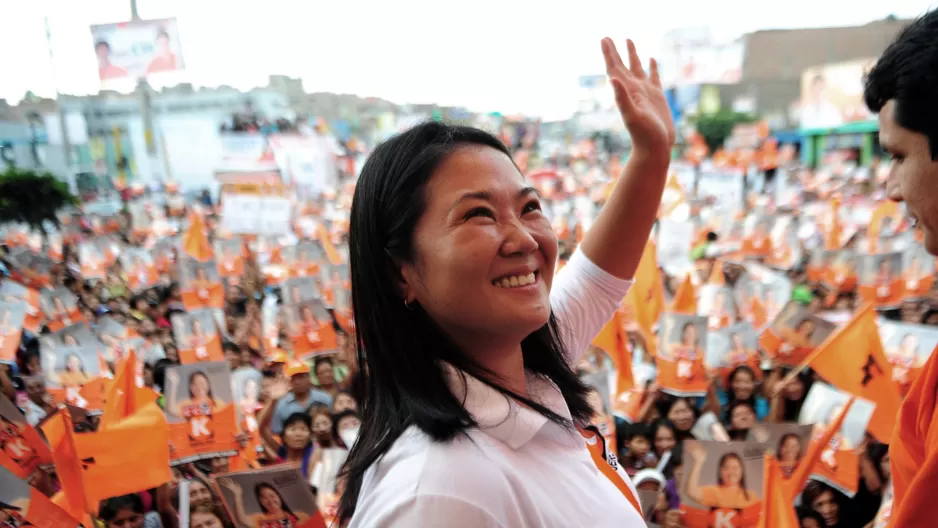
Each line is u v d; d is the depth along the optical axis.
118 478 2.79
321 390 4.92
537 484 1.02
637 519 1.16
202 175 22.69
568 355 1.52
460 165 1.04
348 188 16.97
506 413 1.05
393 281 1.11
